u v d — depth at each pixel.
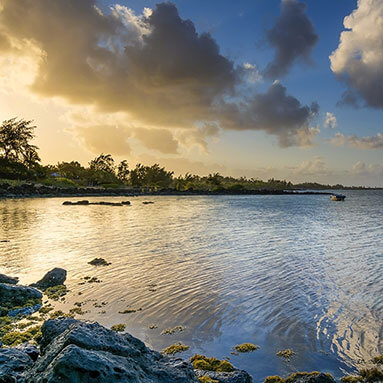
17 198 96.94
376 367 10.21
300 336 12.17
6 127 135.25
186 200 113.56
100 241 31.05
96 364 6.16
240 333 12.41
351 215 61.75
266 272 20.31
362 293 16.62
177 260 23.39
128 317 13.80
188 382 7.32
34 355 9.09
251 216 57.75
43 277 18.56
